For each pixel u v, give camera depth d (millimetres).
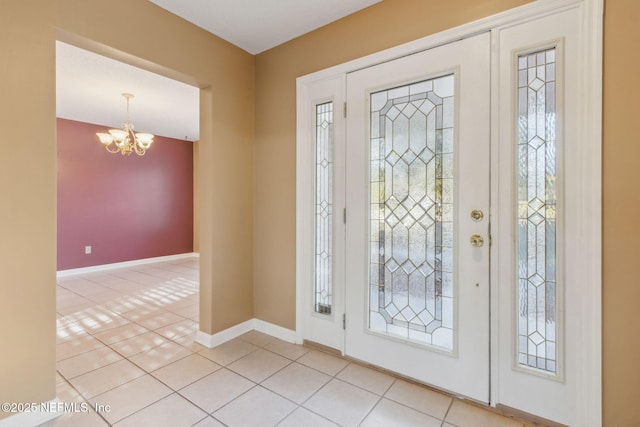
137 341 2393
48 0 1507
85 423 1496
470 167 1654
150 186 5660
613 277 1336
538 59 1489
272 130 2475
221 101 2332
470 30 1632
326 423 1507
